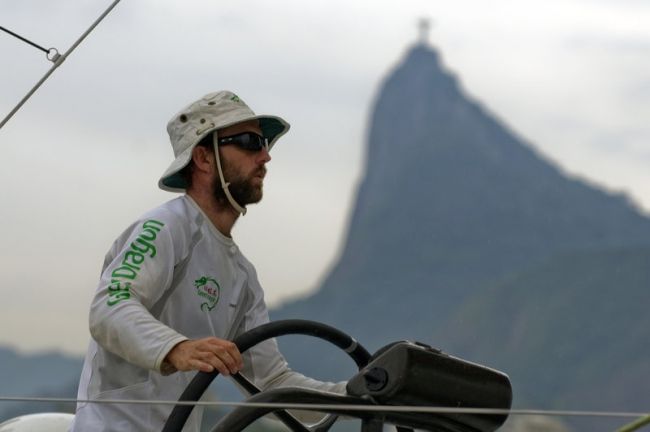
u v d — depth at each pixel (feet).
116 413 15.35
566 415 12.36
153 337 14.21
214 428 13.38
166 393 15.48
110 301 14.56
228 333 16.31
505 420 13.93
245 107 16.02
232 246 16.15
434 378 13.33
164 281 15.19
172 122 16.07
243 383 15.20
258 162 16.03
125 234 15.46
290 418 14.83
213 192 15.92
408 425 13.79
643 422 12.19
